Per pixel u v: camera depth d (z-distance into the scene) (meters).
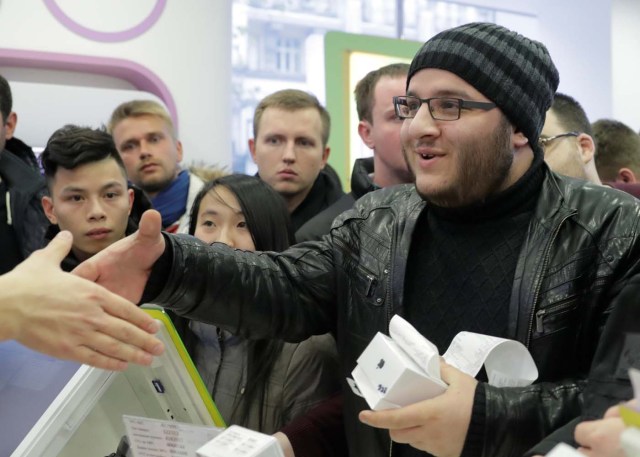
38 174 2.20
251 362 1.31
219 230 1.52
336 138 3.63
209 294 1.07
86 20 3.06
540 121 1.07
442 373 0.86
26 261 0.86
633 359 0.71
